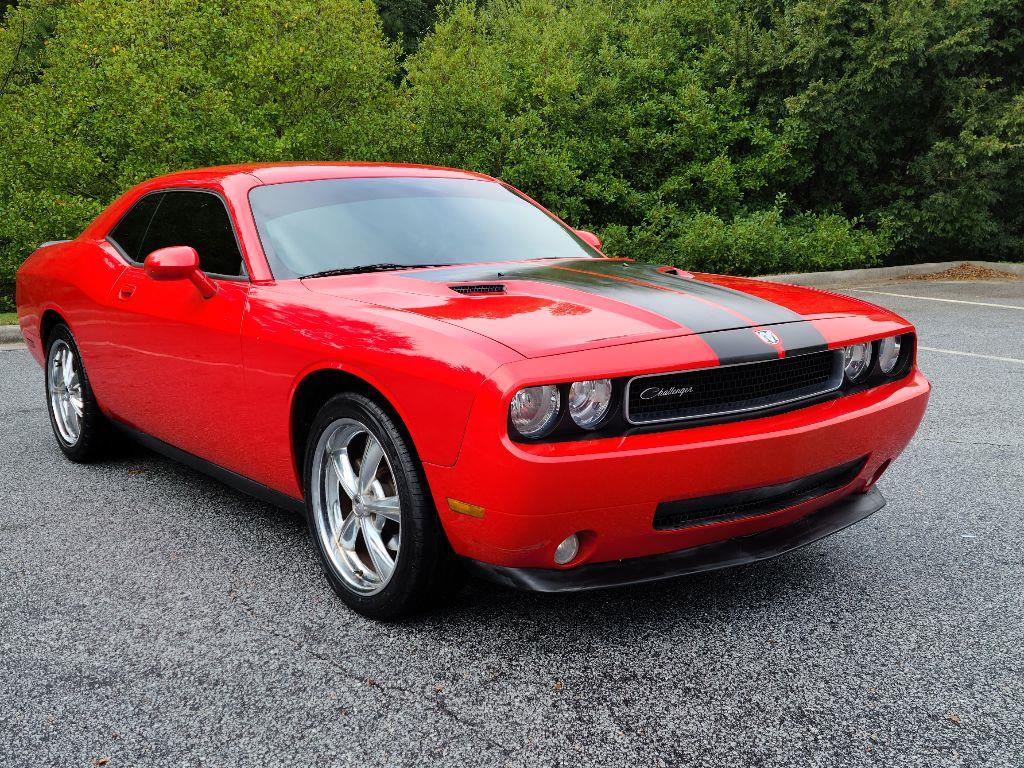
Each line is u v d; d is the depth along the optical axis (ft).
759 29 47.85
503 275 9.93
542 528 7.27
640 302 8.60
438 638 8.41
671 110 46.16
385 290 9.31
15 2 64.49
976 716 7.06
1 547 10.78
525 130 42.98
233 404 10.18
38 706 7.23
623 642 8.34
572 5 53.72
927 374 21.56
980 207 49.21
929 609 9.04
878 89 44.93
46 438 16.16
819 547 10.82
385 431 8.15
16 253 31.22
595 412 7.35
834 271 46.01
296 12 37.17
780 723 6.97
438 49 43.37
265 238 10.46
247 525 11.58
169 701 7.31
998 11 48.37
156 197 12.98
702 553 8.32
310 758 6.51
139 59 34.91
